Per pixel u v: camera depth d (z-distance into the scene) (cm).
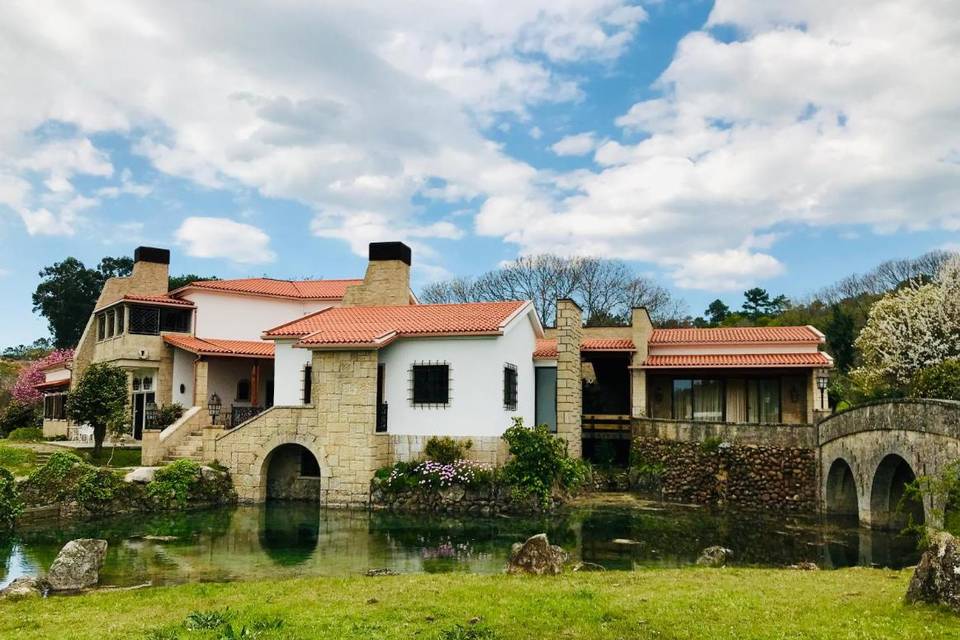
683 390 3506
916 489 1655
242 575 1494
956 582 962
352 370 2555
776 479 2712
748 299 7288
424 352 2622
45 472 2309
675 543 1908
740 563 1675
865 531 2150
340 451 2538
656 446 3073
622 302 6488
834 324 4859
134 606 1107
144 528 2095
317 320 2947
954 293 3884
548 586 1184
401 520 2252
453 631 898
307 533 2017
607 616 976
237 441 2672
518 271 6525
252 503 2605
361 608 1036
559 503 2581
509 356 2709
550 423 3141
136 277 3928
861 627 903
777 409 3362
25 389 5016
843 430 2391
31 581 1273
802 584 1214
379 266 3372
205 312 3794
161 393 3566
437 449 2517
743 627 916
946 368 2709
